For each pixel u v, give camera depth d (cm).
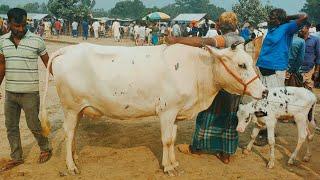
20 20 555
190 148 684
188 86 573
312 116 666
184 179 582
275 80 725
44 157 629
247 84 561
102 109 593
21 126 816
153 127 823
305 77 1060
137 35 3238
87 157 659
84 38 4056
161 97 570
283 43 710
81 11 5822
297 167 640
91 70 569
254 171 617
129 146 712
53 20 5384
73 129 602
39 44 580
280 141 760
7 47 568
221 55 557
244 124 618
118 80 568
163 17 4481
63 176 582
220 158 661
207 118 642
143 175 593
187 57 579
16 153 611
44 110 577
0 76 584
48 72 582
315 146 738
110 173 598
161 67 567
